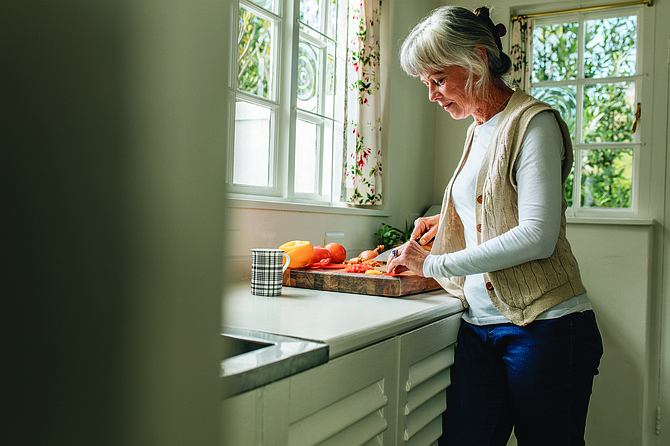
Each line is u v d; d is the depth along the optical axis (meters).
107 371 0.25
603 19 2.92
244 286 1.42
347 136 2.32
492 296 1.19
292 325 0.89
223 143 0.29
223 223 0.29
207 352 0.28
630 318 2.73
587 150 2.95
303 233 1.85
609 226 2.78
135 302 0.25
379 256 1.77
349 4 2.32
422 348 1.09
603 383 2.78
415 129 2.93
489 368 1.25
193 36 0.27
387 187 2.58
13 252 0.23
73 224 0.23
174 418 0.27
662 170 2.77
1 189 0.22
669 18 2.78
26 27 0.23
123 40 0.24
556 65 3.03
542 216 1.05
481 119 1.29
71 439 0.24
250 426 0.61
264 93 1.87
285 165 1.93
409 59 1.29
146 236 0.26
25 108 0.23
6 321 0.23
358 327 0.87
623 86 2.88
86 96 0.24
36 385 0.23
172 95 0.26
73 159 0.23
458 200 1.33
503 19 3.04
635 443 2.71
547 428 1.12
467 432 1.24
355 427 0.87
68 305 0.23
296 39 1.95
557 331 1.11
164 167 0.26
